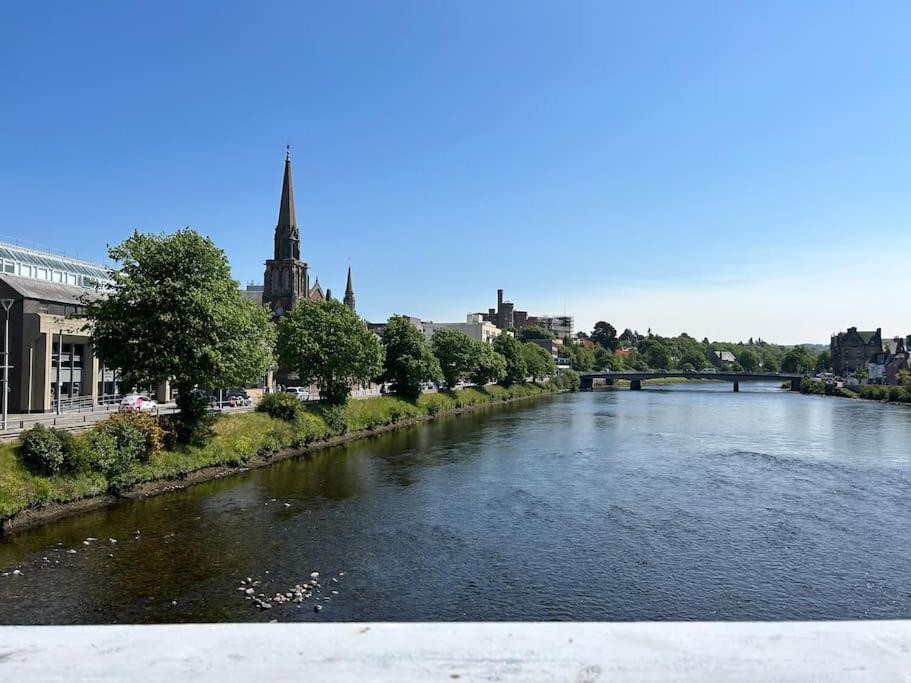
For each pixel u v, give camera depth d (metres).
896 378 157.88
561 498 39.09
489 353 126.50
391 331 90.25
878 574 26.02
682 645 2.76
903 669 2.57
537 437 68.62
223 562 27.16
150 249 45.16
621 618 22.00
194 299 43.69
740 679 2.50
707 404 123.50
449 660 2.65
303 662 2.64
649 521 33.78
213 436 49.19
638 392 172.00
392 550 28.91
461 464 51.38
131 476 39.56
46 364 60.78
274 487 42.50
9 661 2.64
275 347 74.56
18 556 27.66
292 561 27.36
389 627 2.96
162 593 23.70
